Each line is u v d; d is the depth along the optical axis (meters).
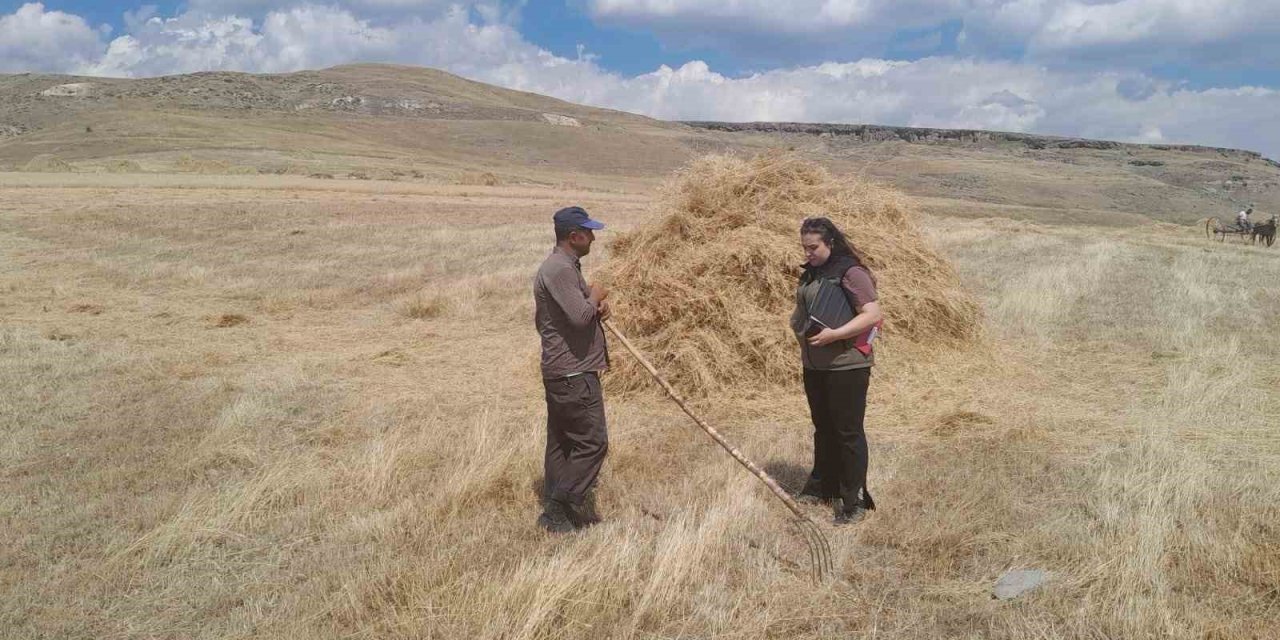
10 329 10.09
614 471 5.36
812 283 4.54
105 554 4.28
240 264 15.98
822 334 4.36
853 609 3.67
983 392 7.24
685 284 7.77
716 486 5.09
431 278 14.43
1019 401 6.97
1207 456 5.44
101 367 8.27
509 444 5.74
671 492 5.02
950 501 4.76
